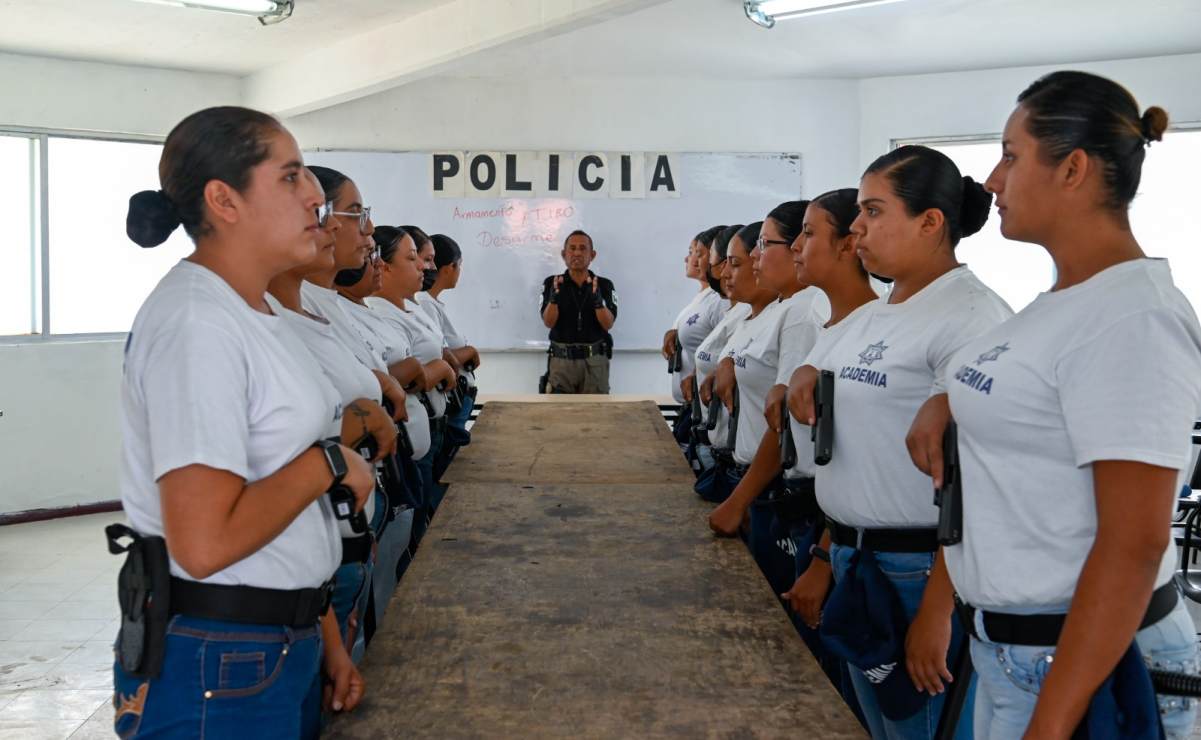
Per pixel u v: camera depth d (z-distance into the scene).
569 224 6.70
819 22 5.21
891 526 1.74
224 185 1.30
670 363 4.70
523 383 6.80
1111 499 1.11
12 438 5.69
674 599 1.87
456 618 1.77
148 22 5.05
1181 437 1.09
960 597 1.36
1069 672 1.12
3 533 5.53
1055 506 1.21
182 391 1.20
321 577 1.36
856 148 6.73
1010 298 6.62
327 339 2.07
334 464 1.30
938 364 1.68
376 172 6.61
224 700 1.24
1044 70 6.27
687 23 5.27
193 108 6.27
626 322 6.80
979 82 6.41
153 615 1.23
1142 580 1.10
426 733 1.35
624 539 2.28
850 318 2.07
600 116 6.65
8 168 5.75
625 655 1.61
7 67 5.66
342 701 1.43
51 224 5.89
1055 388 1.18
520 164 6.65
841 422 1.80
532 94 6.62
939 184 1.77
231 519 1.19
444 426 3.46
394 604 1.84
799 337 2.49
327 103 5.90
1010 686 1.27
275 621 1.29
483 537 2.30
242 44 5.55
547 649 1.63
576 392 6.55
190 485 1.18
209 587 1.25
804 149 6.71
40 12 4.84
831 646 1.69
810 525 2.37
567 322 6.50
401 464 2.69
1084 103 1.19
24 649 3.88
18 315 5.83
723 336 3.40
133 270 6.22
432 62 4.97
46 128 5.80
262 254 1.34
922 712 1.70
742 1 4.86
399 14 5.02
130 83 6.05
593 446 3.49
